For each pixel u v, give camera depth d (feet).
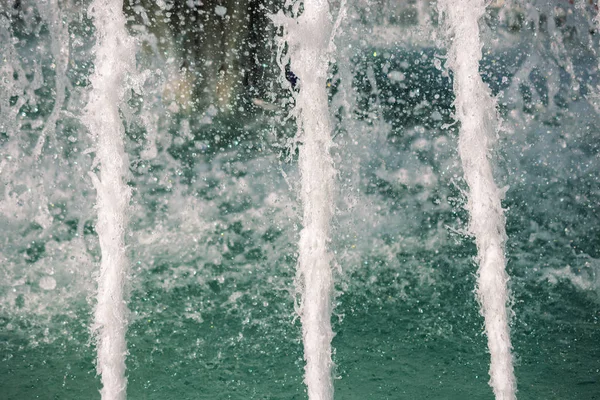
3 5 16.02
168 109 16.26
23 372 8.76
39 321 10.00
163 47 16.28
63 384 8.52
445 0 10.04
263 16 16.11
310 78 9.24
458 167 15.33
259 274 11.51
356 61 18.78
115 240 9.13
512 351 9.40
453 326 10.03
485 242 9.16
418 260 11.96
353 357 9.18
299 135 9.37
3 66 16.02
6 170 13.92
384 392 8.37
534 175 15.11
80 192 13.60
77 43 16.51
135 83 10.18
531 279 11.47
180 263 11.70
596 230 13.08
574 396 8.32
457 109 9.70
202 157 15.19
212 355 9.18
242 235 12.59
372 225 13.01
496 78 18.37
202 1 16.10
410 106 17.89
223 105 16.29
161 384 8.50
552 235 13.00
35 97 15.72
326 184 9.16
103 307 8.75
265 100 16.40
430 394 8.33
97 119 9.53
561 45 18.52
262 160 15.12
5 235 12.25
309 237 8.87
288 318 10.19
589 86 17.97
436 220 13.29
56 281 11.04
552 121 16.84
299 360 9.11
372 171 15.08
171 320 10.05
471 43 9.67
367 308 10.53
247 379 8.64
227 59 16.35
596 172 14.97
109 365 8.41
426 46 20.22
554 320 10.24
